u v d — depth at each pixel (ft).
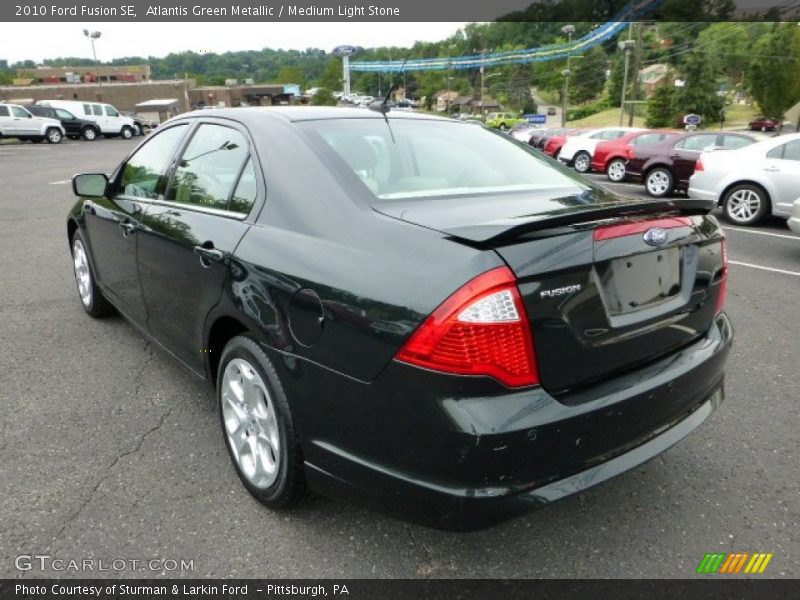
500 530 7.87
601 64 312.71
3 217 30.71
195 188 9.77
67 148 87.76
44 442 9.73
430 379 5.73
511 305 5.69
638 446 6.88
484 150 9.67
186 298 9.26
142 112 168.55
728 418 10.73
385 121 9.52
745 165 30.50
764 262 22.97
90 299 15.02
